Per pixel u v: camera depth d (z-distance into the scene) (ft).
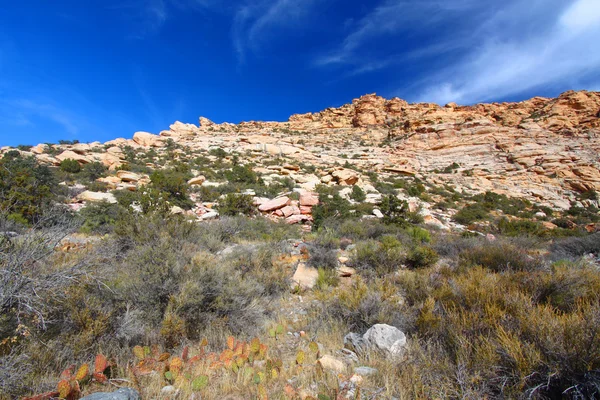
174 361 9.41
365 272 22.24
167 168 99.35
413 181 131.44
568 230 64.54
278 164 131.85
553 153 157.89
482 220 77.00
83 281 11.82
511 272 17.90
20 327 8.67
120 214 34.86
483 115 227.81
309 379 9.41
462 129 193.06
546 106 215.10
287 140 208.23
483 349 8.93
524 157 160.56
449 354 10.02
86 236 31.53
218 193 69.10
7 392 7.50
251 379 9.46
